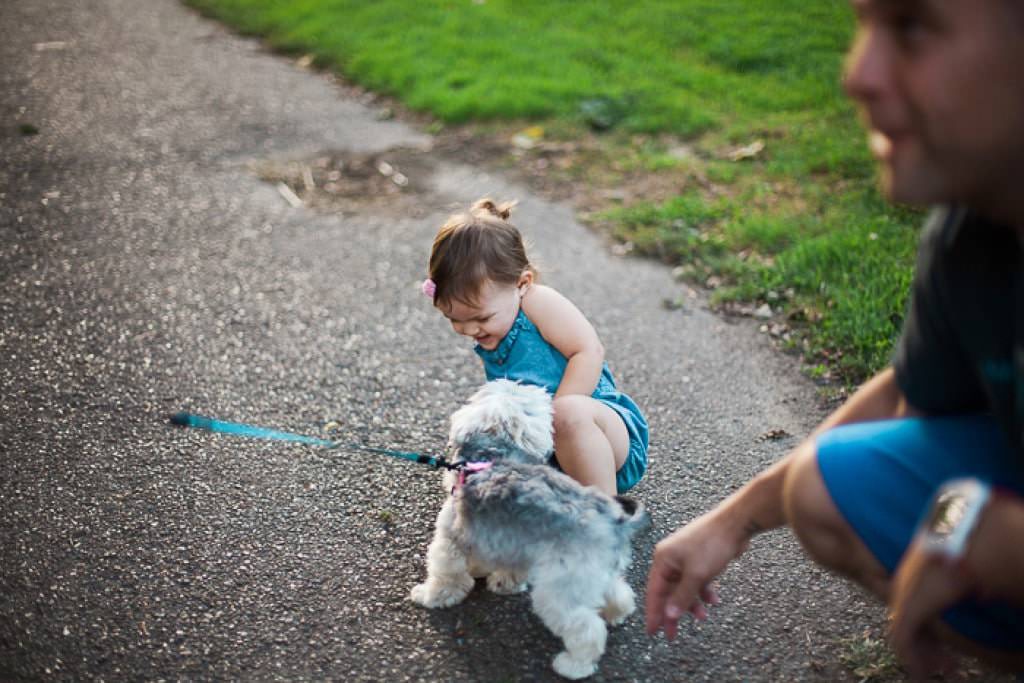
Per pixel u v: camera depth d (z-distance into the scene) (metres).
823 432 2.10
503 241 3.03
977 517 1.63
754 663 2.67
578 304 4.68
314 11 9.48
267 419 3.77
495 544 2.58
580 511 2.52
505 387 2.83
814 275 4.72
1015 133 1.43
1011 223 1.58
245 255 5.14
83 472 3.41
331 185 6.07
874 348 4.13
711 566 2.17
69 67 8.16
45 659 2.62
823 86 7.26
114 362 4.11
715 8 9.14
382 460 3.55
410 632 2.77
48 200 5.69
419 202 5.85
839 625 2.80
